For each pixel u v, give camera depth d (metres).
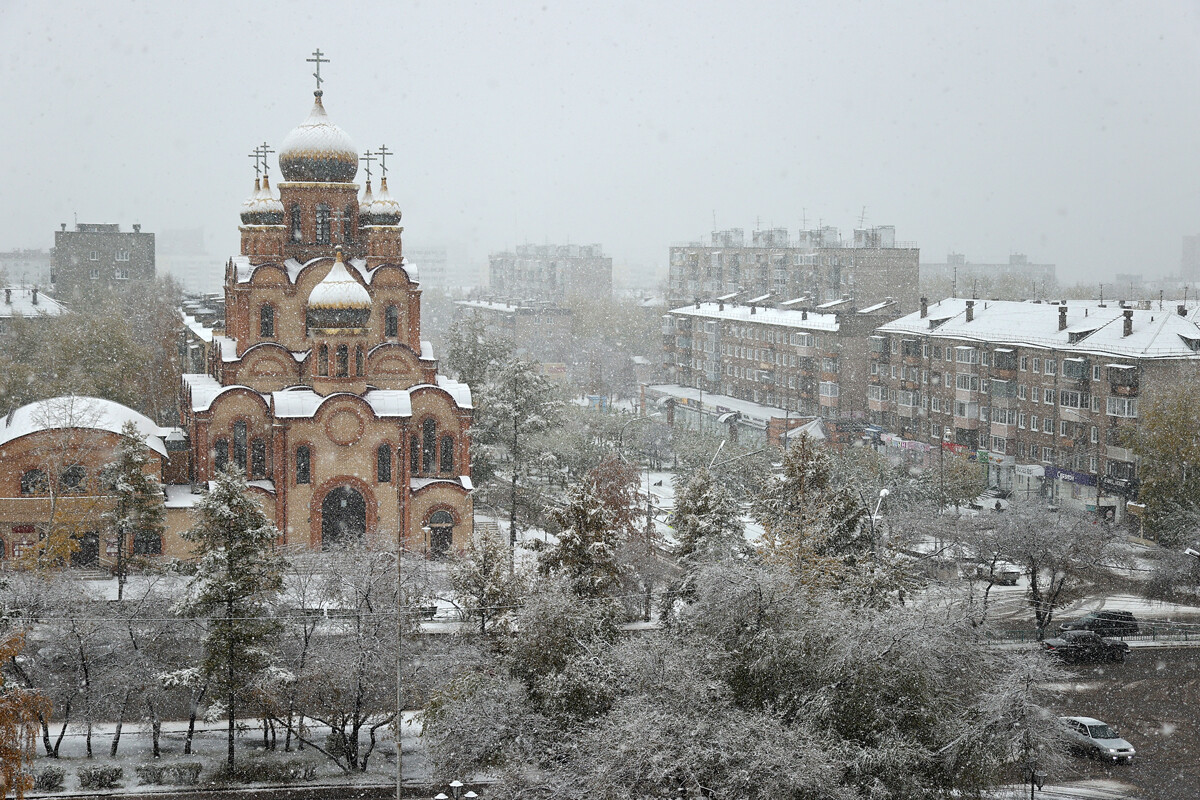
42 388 95.00
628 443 108.69
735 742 35.41
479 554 52.97
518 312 189.12
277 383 75.00
